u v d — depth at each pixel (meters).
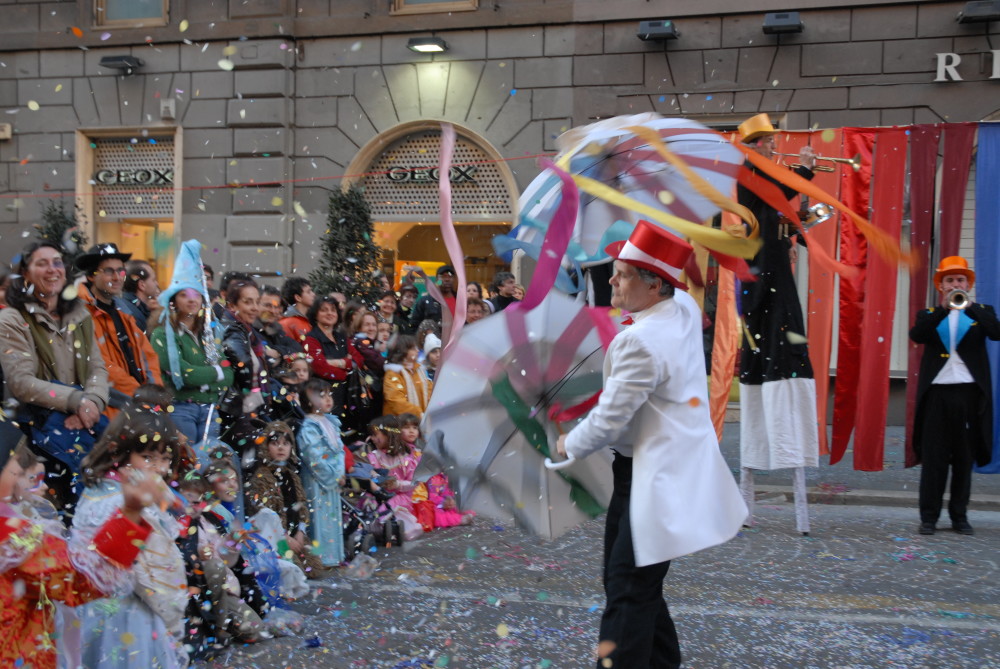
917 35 11.18
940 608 4.72
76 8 13.73
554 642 4.19
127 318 5.08
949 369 6.43
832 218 8.10
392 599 4.86
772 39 11.60
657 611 3.22
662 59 12.01
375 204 13.21
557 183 3.92
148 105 13.52
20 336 4.29
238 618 4.13
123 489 2.91
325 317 6.91
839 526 6.60
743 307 6.40
